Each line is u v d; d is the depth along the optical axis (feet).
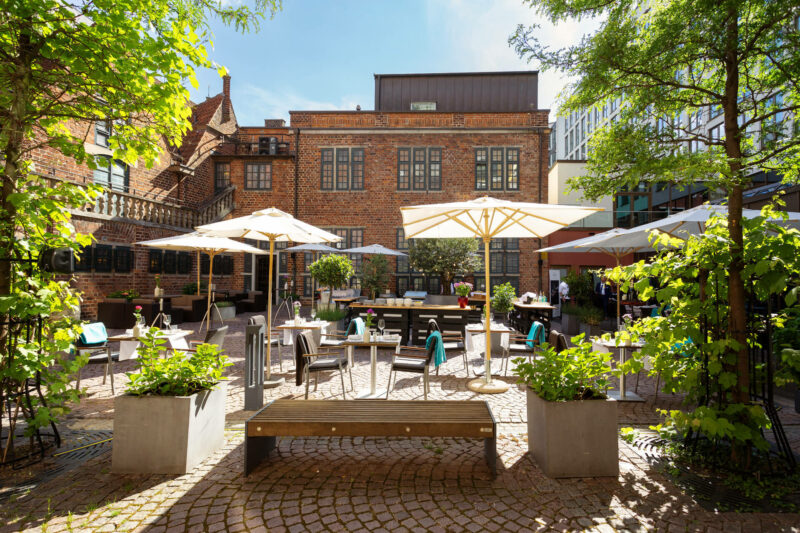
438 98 71.10
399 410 12.05
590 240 30.58
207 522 8.89
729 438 11.76
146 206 48.01
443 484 10.63
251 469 11.23
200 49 11.97
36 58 11.67
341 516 9.16
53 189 12.16
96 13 10.48
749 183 12.16
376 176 63.41
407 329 32.53
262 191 64.69
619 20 13.71
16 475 10.97
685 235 23.43
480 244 62.08
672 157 12.16
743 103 14.60
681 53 12.90
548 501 9.79
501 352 29.53
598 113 101.86
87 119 12.85
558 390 11.46
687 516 9.16
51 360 11.94
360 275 61.57
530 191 61.72
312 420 11.11
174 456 11.12
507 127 61.72
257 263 65.36
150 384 11.60
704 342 11.57
